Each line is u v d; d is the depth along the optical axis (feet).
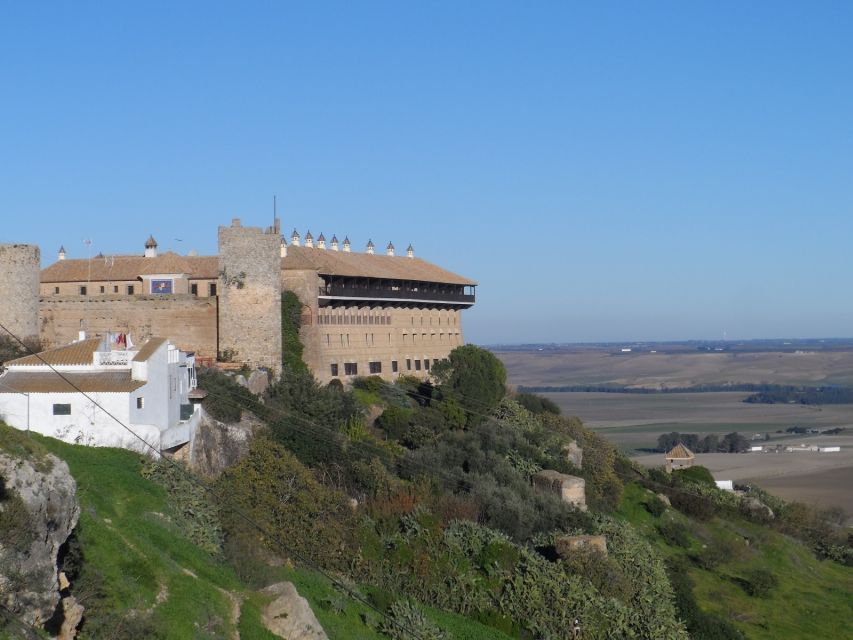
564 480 323.78
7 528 133.08
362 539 239.09
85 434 228.43
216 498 223.10
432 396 393.50
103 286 392.47
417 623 213.66
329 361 386.11
